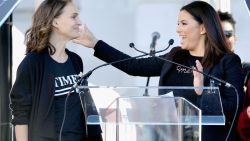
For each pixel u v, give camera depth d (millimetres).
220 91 10375
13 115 10000
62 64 10148
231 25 14258
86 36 12461
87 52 16844
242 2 17328
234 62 10734
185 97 9203
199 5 11156
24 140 9922
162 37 17062
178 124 8555
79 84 9578
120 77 16906
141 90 8969
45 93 9844
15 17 16172
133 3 17109
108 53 12469
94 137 9922
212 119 8836
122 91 8859
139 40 17109
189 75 10906
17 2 12062
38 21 10156
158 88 8992
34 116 9867
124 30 17109
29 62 9891
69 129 9852
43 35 10062
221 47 10859
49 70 9930
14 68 16109
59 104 9930
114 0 17031
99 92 8875
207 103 9062
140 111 8523
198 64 9766
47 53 10086
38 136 9812
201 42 11102
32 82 9914
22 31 16219
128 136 8547
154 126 8523
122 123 8555
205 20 10938
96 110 8797
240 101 10492
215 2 17609
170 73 11117
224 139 10227
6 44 14492
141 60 12336
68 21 10180
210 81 9789
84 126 10086
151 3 17078
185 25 11094
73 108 9984
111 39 17094
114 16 17062
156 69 12133
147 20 17109
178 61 11086
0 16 11680
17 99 9906
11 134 14211
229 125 10266
